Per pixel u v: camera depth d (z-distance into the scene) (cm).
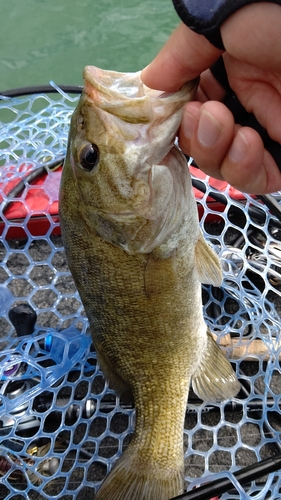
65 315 42
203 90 22
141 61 80
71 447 31
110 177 22
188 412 35
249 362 38
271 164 22
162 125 20
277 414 36
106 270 25
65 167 24
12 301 38
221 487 25
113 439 35
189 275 27
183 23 19
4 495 33
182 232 25
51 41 84
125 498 27
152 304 26
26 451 32
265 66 18
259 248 37
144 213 22
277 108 21
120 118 21
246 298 36
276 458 25
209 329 34
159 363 29
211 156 20
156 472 28
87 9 90
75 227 25
